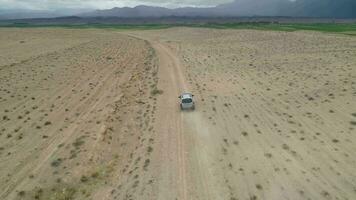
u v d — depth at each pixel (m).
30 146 40.28
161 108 52.38
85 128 45.09
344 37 128.38
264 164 33.97
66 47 131.38
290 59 89.75
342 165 33.09
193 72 79.12
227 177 31.97
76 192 30.58
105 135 42.19
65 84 70.75
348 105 48.88
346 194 28.67
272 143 38.50
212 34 176.88
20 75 78.75
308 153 35.75
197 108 51.84
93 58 104.50
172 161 35.38
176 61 95.56
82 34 194.38
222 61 93.44
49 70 84.75
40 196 30.17
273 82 66.06
